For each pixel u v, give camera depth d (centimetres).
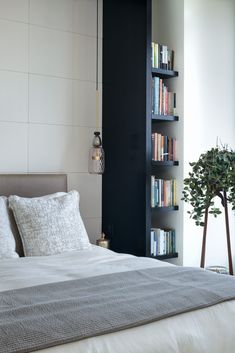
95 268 256
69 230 315
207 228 390
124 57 378
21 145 363
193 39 382
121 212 383
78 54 392
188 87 380
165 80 394
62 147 384
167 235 380
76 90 391
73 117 390
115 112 389
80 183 395
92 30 399
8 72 356
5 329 155
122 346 160
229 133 406
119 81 384
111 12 394
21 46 362
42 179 362
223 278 231
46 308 178
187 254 381
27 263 271
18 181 350
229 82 405
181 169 380
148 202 357
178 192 383
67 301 186
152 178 369
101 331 160
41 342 150
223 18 401
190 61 381
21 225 310
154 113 371
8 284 223
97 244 375
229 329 187
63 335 155
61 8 381
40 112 372
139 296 196
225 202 346
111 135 395
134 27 367
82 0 393
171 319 179
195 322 182
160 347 166
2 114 355
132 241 371
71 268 257
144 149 358
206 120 391
